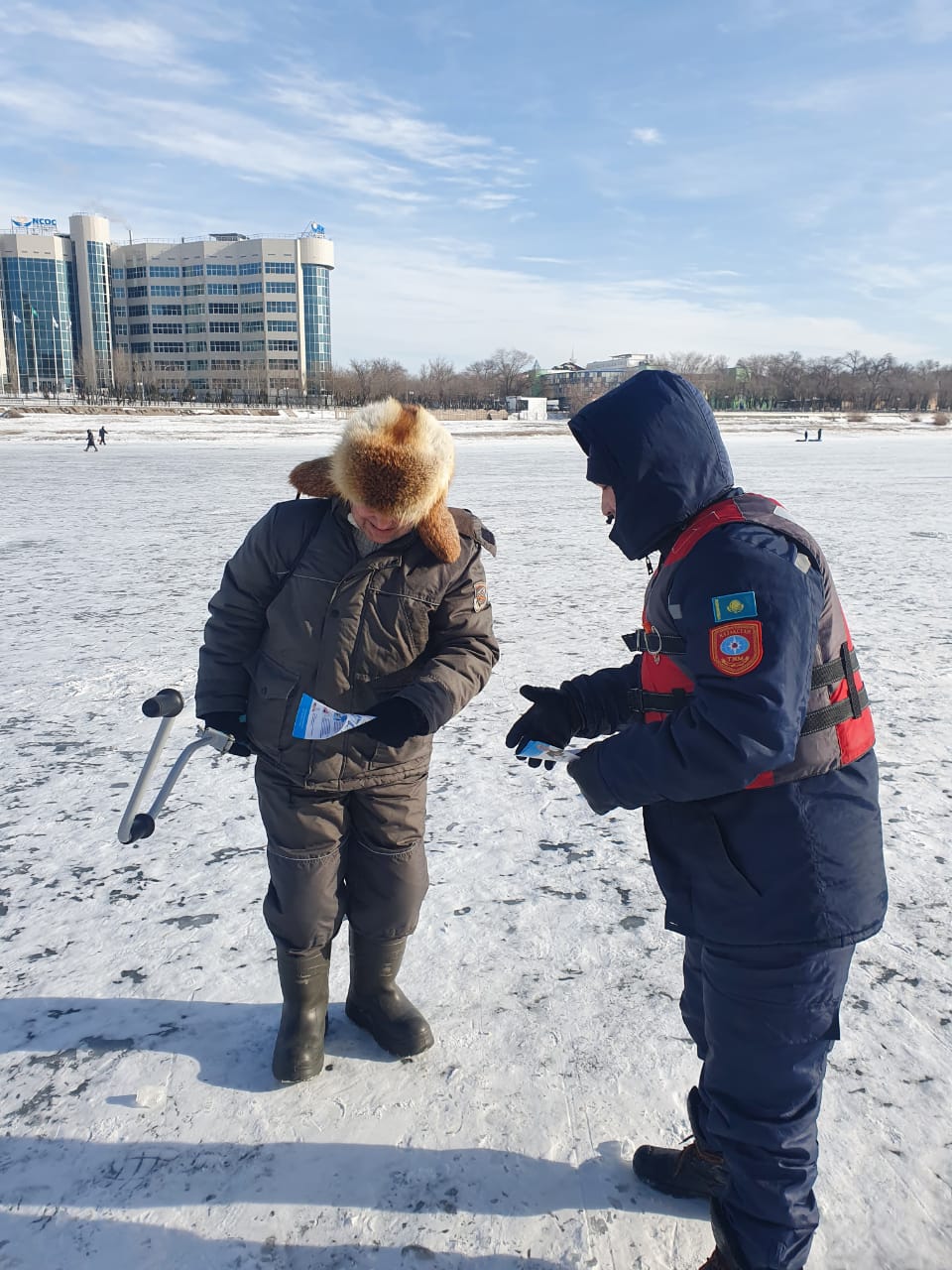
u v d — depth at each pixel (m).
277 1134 2.20
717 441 1.80
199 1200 2.02
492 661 2.33
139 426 64.12
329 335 132.75
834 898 1.70
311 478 2.23
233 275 128.00
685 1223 1.97
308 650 2.21
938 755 4.75
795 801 1.71
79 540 12.88
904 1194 2.03
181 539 12.98
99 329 129.62
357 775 2.27
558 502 19.09
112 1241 1.92
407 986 2.78
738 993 1.75
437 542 2.18
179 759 2.30
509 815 4.07
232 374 122.62
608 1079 2.38
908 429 88.25
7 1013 2.65
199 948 2.99
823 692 1.72
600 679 2.13
